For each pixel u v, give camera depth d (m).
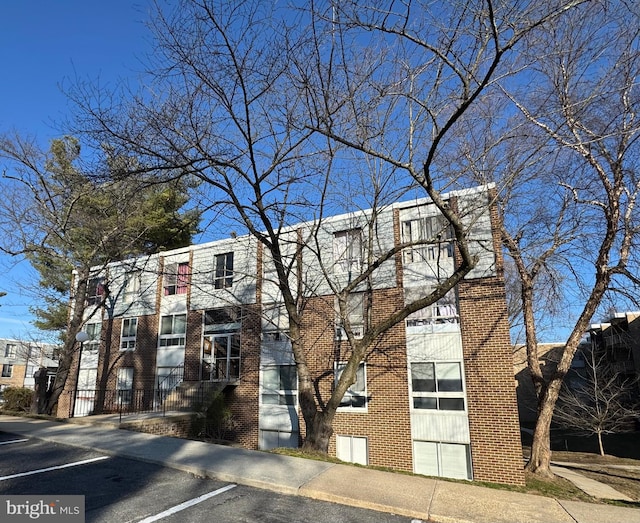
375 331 11.90
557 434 31.88
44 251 20.44
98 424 13.76
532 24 7.62
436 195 10.16
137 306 24.12
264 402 19.00
